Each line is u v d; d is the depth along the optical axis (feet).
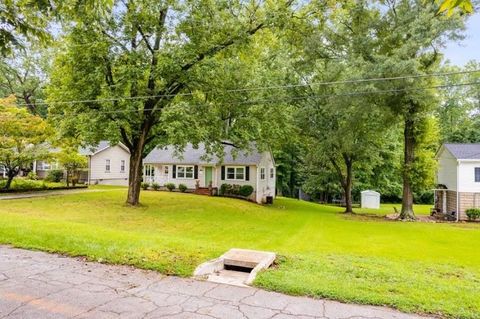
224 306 12.47
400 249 34.88
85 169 97.66
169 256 18.17
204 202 68.18
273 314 11.85
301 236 41.65
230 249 20.08
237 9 50.57
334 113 65.98
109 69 50.03
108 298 13.01
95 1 12.09
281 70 74.79
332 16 52.85
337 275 16.22
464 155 68.08
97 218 43.68
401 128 89.76
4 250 19.08
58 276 15.26
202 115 52.29
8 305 12.14
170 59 46.26
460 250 34.81
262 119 61.36
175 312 11.92
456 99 121.49
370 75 53.57
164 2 46.39
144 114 54.13
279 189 130.62
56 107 52.29
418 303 12.73
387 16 61.16
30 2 11.04
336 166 81.20
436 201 77.87
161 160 96.32
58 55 51.57
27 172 90.89
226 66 50.85
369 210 91.15
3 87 99.86
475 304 12.82
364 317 11.69
